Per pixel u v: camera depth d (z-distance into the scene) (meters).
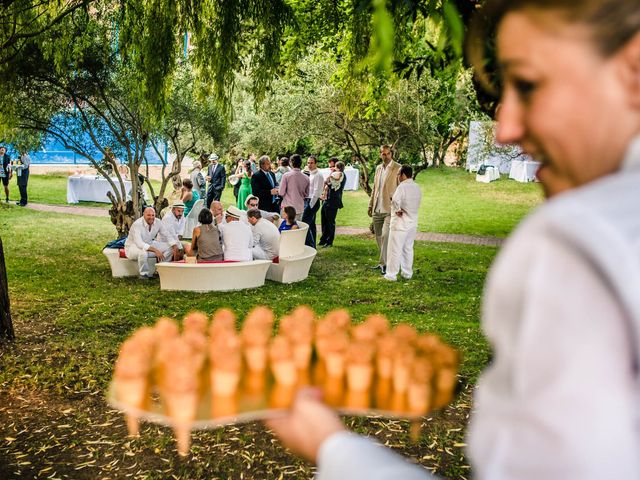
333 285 11.21
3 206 21.59
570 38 0.60
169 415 1.20
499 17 0.65
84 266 12.73
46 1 8.53
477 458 0.62
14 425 5.39
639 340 0.54
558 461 0.54
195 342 1.39
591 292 0.55
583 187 0.61
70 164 34.31
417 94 15.38
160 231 11.70
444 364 1.30
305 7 12.68
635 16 0.58
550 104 0.61
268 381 1.31
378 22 0.89
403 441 5.03
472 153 19.48
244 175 18.72
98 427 5.37
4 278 7.55
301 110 16.88
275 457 4.85
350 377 1.30
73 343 7.59
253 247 11.60
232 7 8.78
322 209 15.58
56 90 13.07
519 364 0.58
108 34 12.93
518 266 0.61
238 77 18.84
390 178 12.39
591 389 0.54
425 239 16.91
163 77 8.96
